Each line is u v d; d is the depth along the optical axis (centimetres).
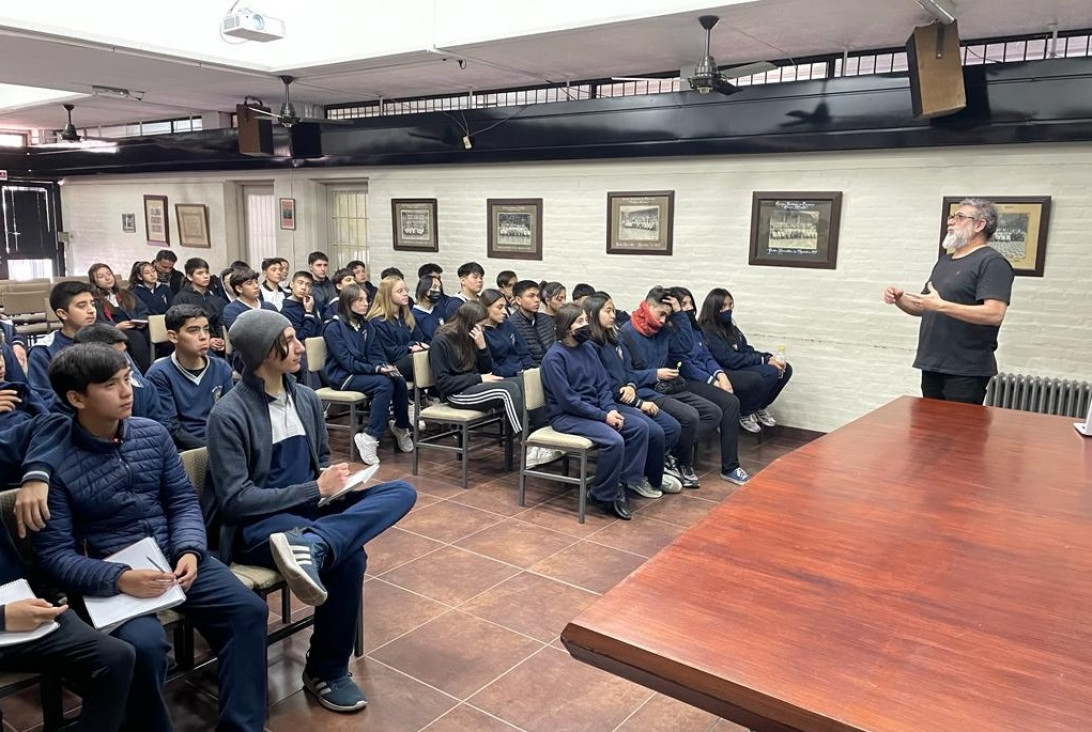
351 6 557
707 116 545
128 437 212
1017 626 129
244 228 913
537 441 400
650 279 607
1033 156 459
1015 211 467
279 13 595
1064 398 453
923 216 496
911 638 125
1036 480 209
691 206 580
